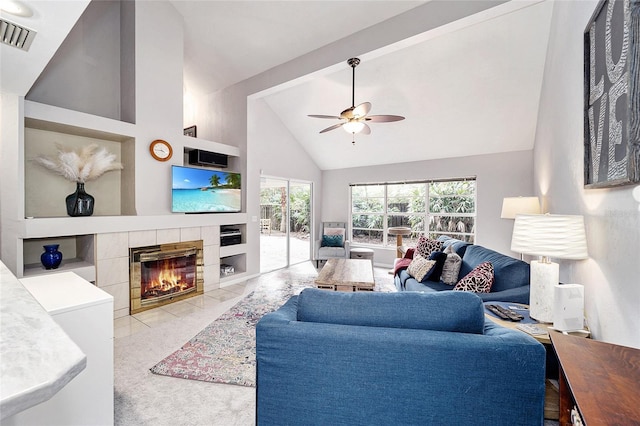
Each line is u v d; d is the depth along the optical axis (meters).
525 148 4.64
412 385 1.14
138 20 3.45
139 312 3.35
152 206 3.57
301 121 5.59
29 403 0.41
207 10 3.63
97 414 1.42
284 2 3.21
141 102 3.47
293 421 1.25
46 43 1.60
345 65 3.66
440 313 1.22
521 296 2.20
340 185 6.74
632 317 1.26
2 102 2.50
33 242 3.21
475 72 3.68
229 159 4.98
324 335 1.20
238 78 4.73
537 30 3.10
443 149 5.17
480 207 5.04
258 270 5.12
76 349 0.52
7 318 0.62
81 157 3.10
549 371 1.74
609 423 0.65
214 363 2.25
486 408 1.10
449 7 2.80
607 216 1.52
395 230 5.34
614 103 1.37
